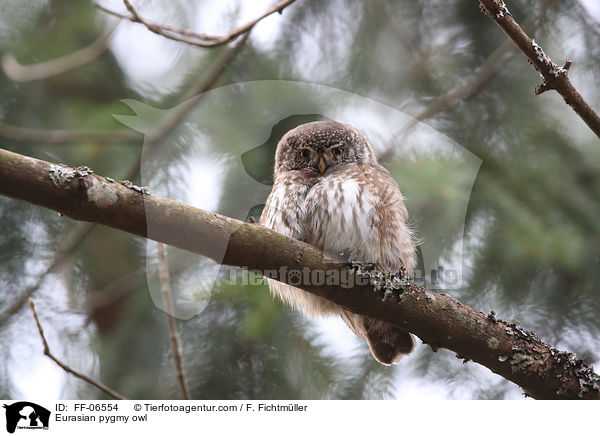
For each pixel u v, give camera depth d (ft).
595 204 30.17
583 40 31.63
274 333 31.60
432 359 32.07
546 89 20.70
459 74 31.65
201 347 31.45
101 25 33.45
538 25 30.63
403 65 31.91
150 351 31.78
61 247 30.91
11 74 28.78
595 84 31.60
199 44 23.25
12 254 32.30
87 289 33.14
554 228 29.99
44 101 33.22
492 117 31.12
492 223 30.53
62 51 33.06
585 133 31.07
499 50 29.09
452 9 32.81
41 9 33.40
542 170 30.45
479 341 23.34
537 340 23.88
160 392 30.78
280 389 30.71
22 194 19.61
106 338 32.14
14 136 29.14
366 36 32.17
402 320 23.25
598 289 30.60
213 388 30.58
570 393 23.35
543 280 31.24
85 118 32.73
